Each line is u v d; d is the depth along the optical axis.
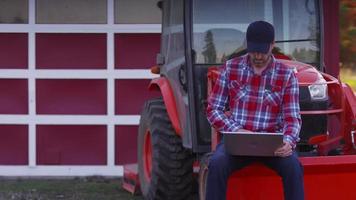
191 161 7.50
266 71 5.86
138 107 9.98
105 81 9.96
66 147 10.00
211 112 5.92
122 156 10.02
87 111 9.97
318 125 6.48
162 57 8.02
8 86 9.92
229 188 6.15
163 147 7.50
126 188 9.01
